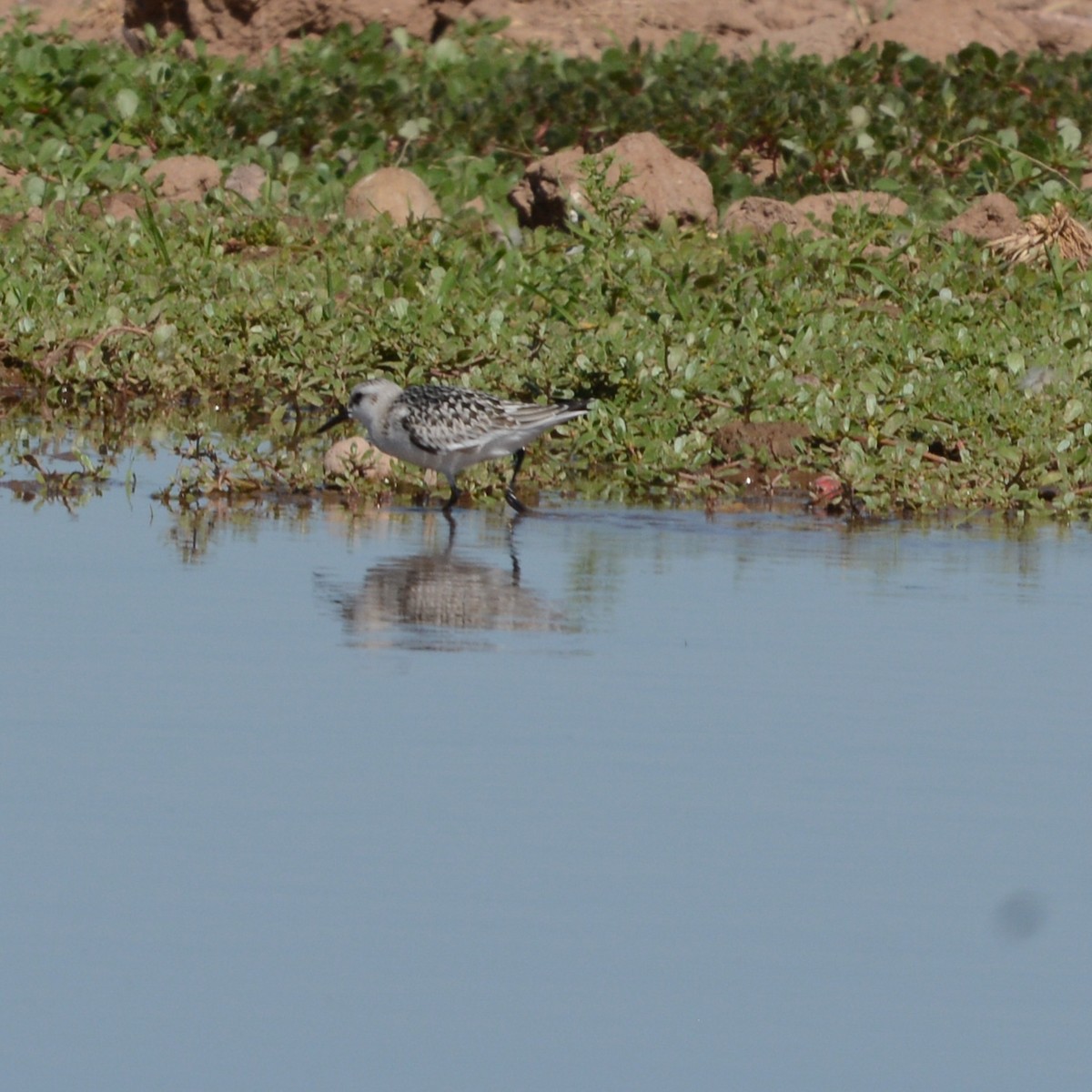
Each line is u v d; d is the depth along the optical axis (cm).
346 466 1518
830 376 1756
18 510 1419
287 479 1520
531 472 1577
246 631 1101
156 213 2328
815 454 1595
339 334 1859
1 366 1889
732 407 1689
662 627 1127
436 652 1067
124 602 1161
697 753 913
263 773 873
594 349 1741
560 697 989
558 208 2397
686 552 1334
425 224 2286
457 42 3262
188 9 3316
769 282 2036
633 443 1605
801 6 3388
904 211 2469
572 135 2780
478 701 980
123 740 912
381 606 1163
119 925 730
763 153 2820
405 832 812
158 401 1827
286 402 1830
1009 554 1348
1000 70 3062
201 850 791
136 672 1016
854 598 1205
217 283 2031
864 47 3322
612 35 3241
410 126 2788
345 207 2422
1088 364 1759
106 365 1844
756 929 740
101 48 3150
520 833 815
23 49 3006
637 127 2798
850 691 1013
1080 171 2752
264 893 756
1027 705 996
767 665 1054
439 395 1443
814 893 770
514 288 2041
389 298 1992
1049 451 1549
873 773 894
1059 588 1243
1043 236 2245
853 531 1426
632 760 901
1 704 959
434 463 1453
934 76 3036
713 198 2572
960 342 1816
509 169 2748
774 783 879
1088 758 920
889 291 2058
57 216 2292
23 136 2691
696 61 3081
